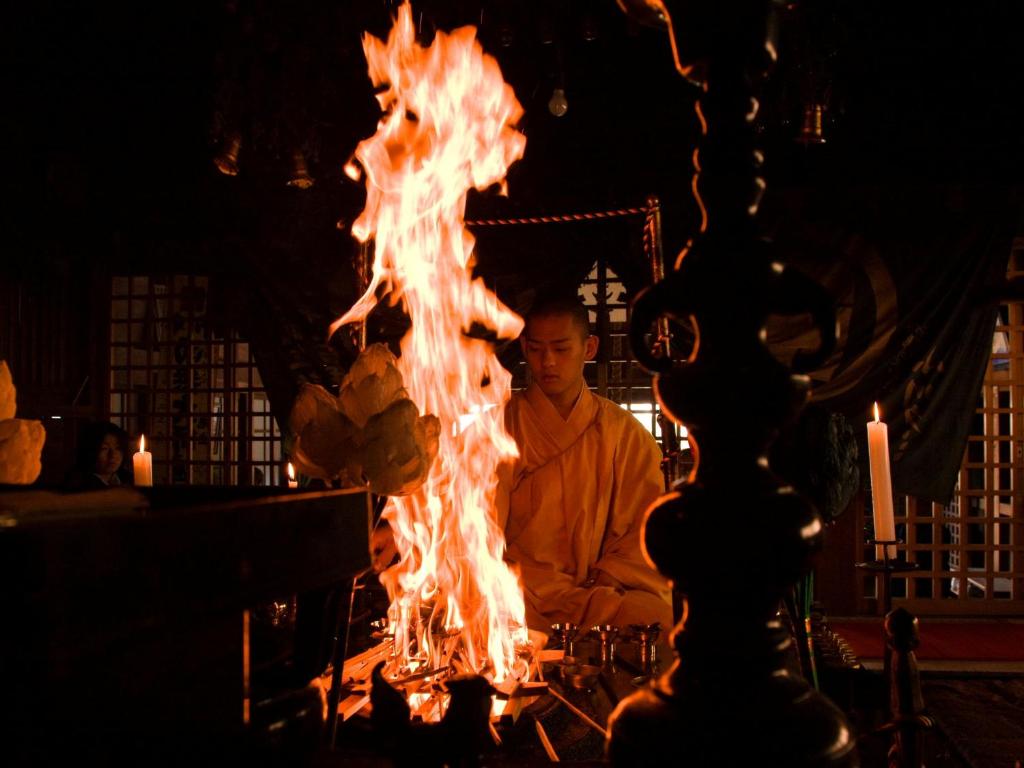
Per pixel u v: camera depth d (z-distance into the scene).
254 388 6.06
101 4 5.54
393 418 0.82
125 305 6.51
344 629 0.81
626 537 2.36
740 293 0.51
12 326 5.59
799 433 1.56
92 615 0.36
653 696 0.52
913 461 5.49
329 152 5.18
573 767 0.74
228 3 3.50
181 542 0.40
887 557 1.41
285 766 0.52
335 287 5.53
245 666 0.48
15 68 5.56
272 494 0.64
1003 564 7.97
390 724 0.50
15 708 0.36
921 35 5.34
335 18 3.62
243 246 5.60
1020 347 6.33
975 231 5.46
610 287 5.96
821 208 5.53
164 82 5.68
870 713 2.00
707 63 0.54
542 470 2.41
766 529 0.48
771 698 0.49
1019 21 5.23
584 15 4.13
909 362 5.47
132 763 0.43
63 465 5.95
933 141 5.39
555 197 5.34
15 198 5.58
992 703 4.09
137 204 5.74
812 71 3.03
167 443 6.30
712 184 0.53
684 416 0.52
